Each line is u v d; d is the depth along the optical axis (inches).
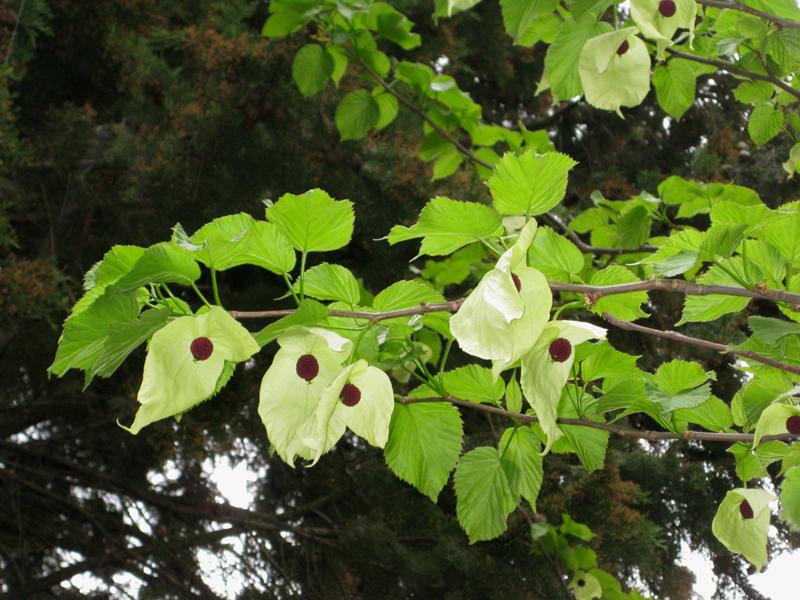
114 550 147.6
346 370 37.4
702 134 190.7
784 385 49.2
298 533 151.4
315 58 84.8
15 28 109.5
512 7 47.4
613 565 147.9
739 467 51.9
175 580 146.6
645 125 197.9
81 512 147.5
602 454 50.1
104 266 38.9
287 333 38.6
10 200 124.0
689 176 183.9
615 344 155.2
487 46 176.4
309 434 38.0
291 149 119.3
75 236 135.1
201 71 121.3
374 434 37.9
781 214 45.1
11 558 145.9
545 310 37.0
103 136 131.8
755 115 75.2
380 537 135.9
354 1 81.0
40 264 105.8
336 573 149.9
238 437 152.3
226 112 115.9
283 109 118.0
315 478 158.2
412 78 88.9
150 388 36.8
